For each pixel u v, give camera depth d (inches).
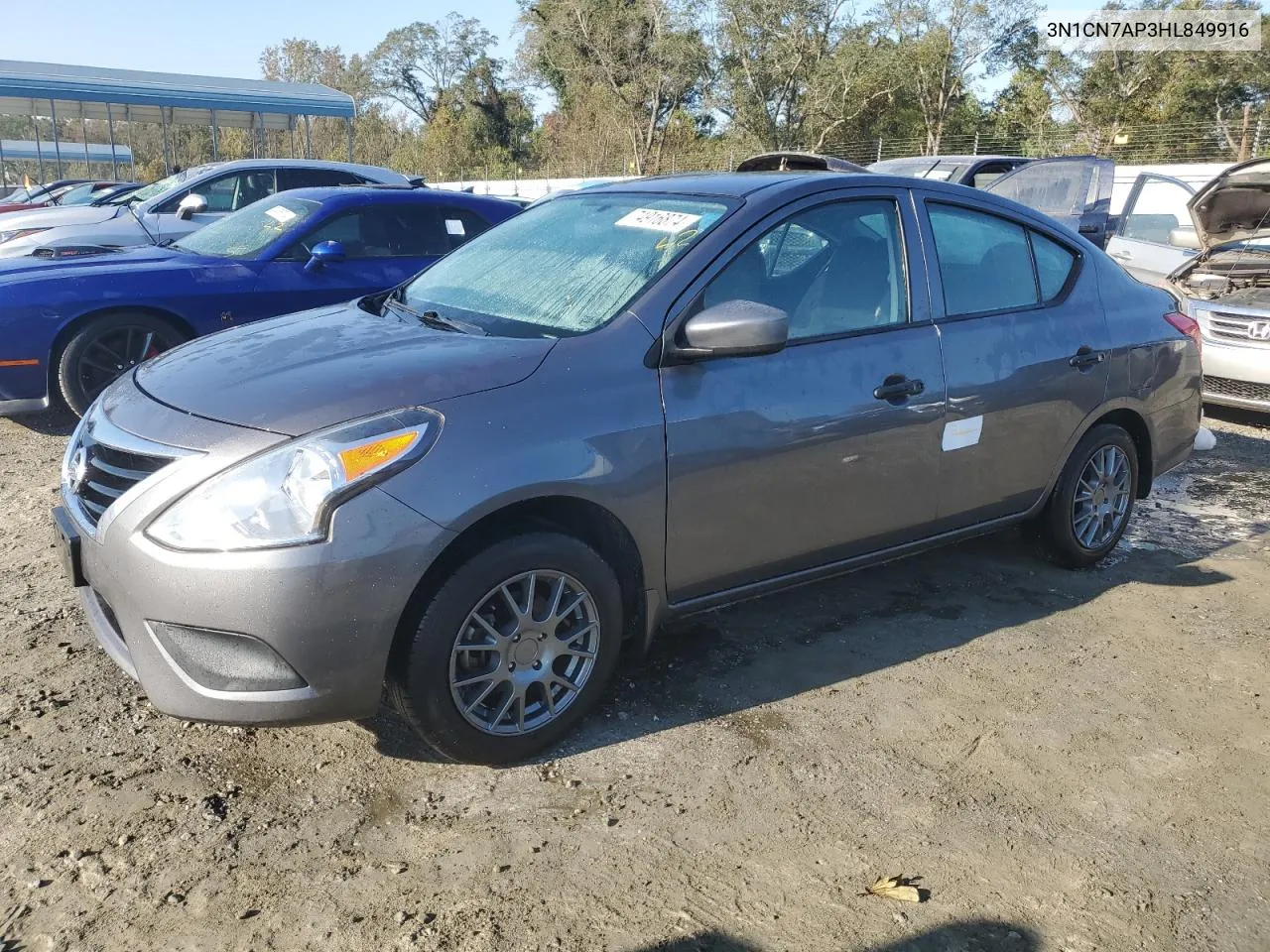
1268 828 106.6
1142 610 159.9
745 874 96.9
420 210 295.7
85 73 805.2
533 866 97.1
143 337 253.4
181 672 99.0
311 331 127.4
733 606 156.9
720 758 115.8
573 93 1964.8
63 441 246.4
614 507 112.5
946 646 145.6
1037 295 160.4
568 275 131.9
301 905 91.4
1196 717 128.3
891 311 140.6
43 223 446.3
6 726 118.0
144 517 99.0
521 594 110.0
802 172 148.6
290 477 96.7
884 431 135.5
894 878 96.7
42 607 149.6
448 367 109.0
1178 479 235.1
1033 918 92.2
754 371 124.1
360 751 115.8
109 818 102.4
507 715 111.9
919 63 1572.3
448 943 87.0
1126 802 110.1
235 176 418.0
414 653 102.7
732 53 1665.8
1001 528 159.9
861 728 123.1
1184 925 92.0
